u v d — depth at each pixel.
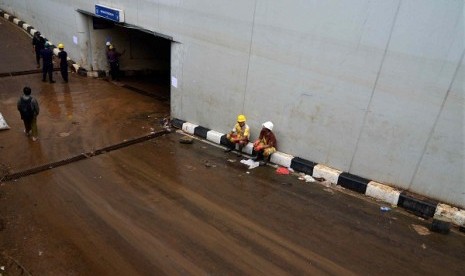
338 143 8.09
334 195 7.84
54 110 11.99
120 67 16.41
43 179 7.98
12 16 21.55
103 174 8.35
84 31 15.07
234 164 9.16
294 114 8.59
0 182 7.74
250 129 9.62
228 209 7.19
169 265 5.64
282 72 8.43
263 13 8.26
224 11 8.99
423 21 6.29
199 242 6.20
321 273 5.59
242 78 9.30
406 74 6.73
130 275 5.42
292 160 8.80
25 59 16.83
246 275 5.50
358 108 7.53
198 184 8.12
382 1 6.59
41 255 5.77
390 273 5.64
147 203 7.29
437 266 5.83
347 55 7.31
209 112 10.48
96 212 6.92
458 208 6.88
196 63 10.24
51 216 6.73
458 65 6.19
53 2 16.38
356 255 6.01
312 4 7.43
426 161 7.02
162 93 14.84
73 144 9.77
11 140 9.70
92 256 5.78
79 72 15.95
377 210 7.33
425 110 6.73
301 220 6.91
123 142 10.11
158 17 10.80
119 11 12.09
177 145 10.15
